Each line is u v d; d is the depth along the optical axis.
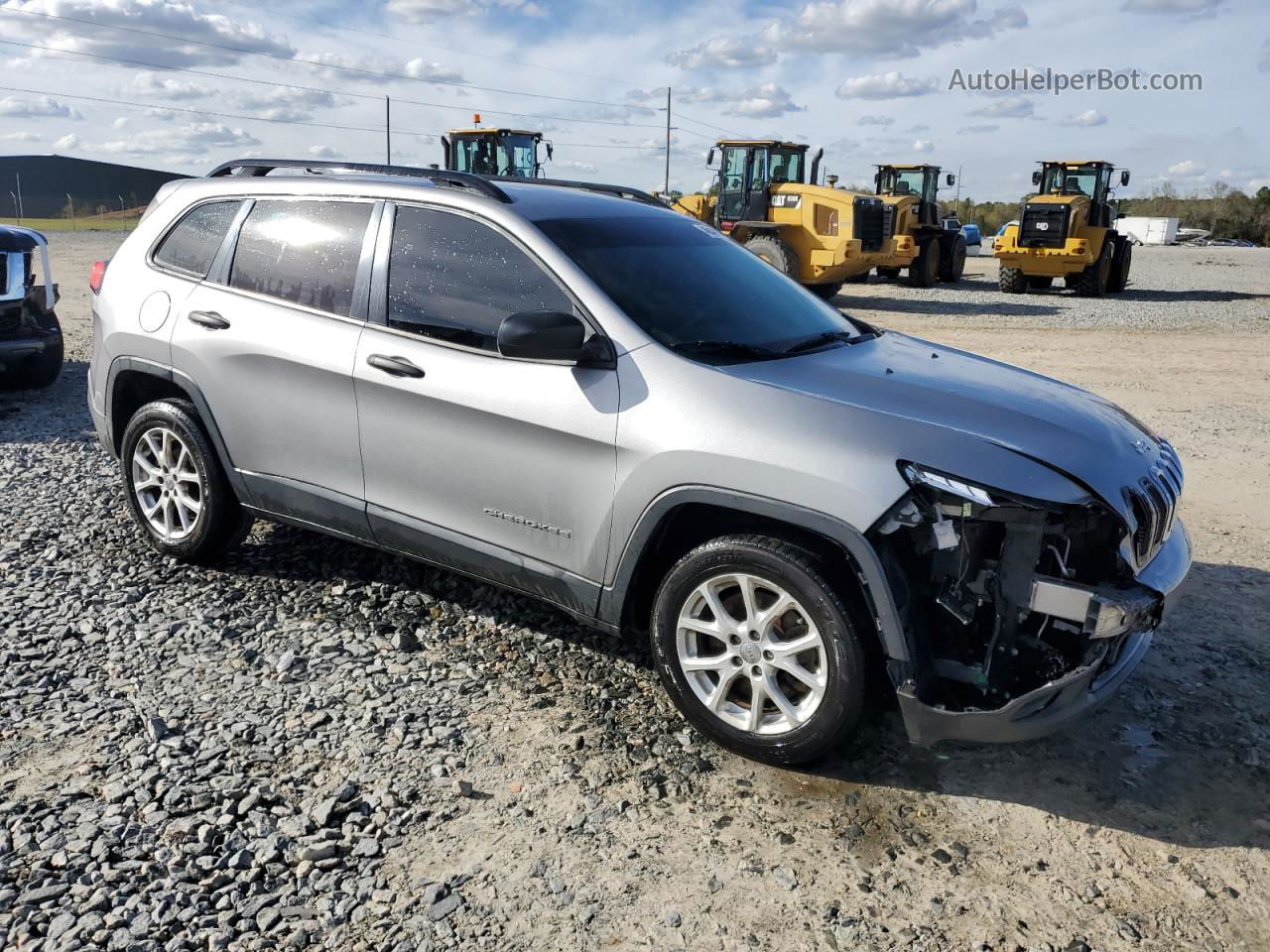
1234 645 4.16
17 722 3.35
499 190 3.86
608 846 2.82
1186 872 2.78
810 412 3.09
